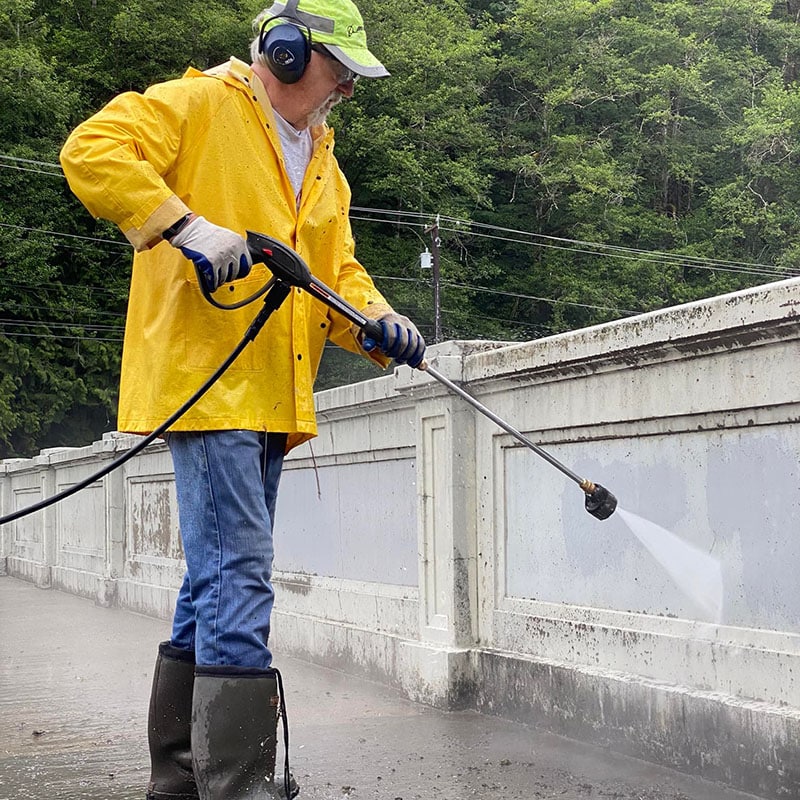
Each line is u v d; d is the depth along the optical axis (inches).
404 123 1721.2
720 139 1887.3
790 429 123.8
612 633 150.5
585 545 158.4
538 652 166.1
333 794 125.6
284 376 109.4
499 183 1863.9
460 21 1900.8
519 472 174.1
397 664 194.2
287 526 252.4
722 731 128.6
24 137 1449.3
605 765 139.3
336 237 115.6
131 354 109.8
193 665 117.0
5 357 1344.7
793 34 2071.9
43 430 1381.6
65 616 342.6
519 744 152.0
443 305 1636.3
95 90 1592.0
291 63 106.5
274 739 105.0
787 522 124.1
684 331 132.9
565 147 1784.0
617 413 149.9
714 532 135.3
